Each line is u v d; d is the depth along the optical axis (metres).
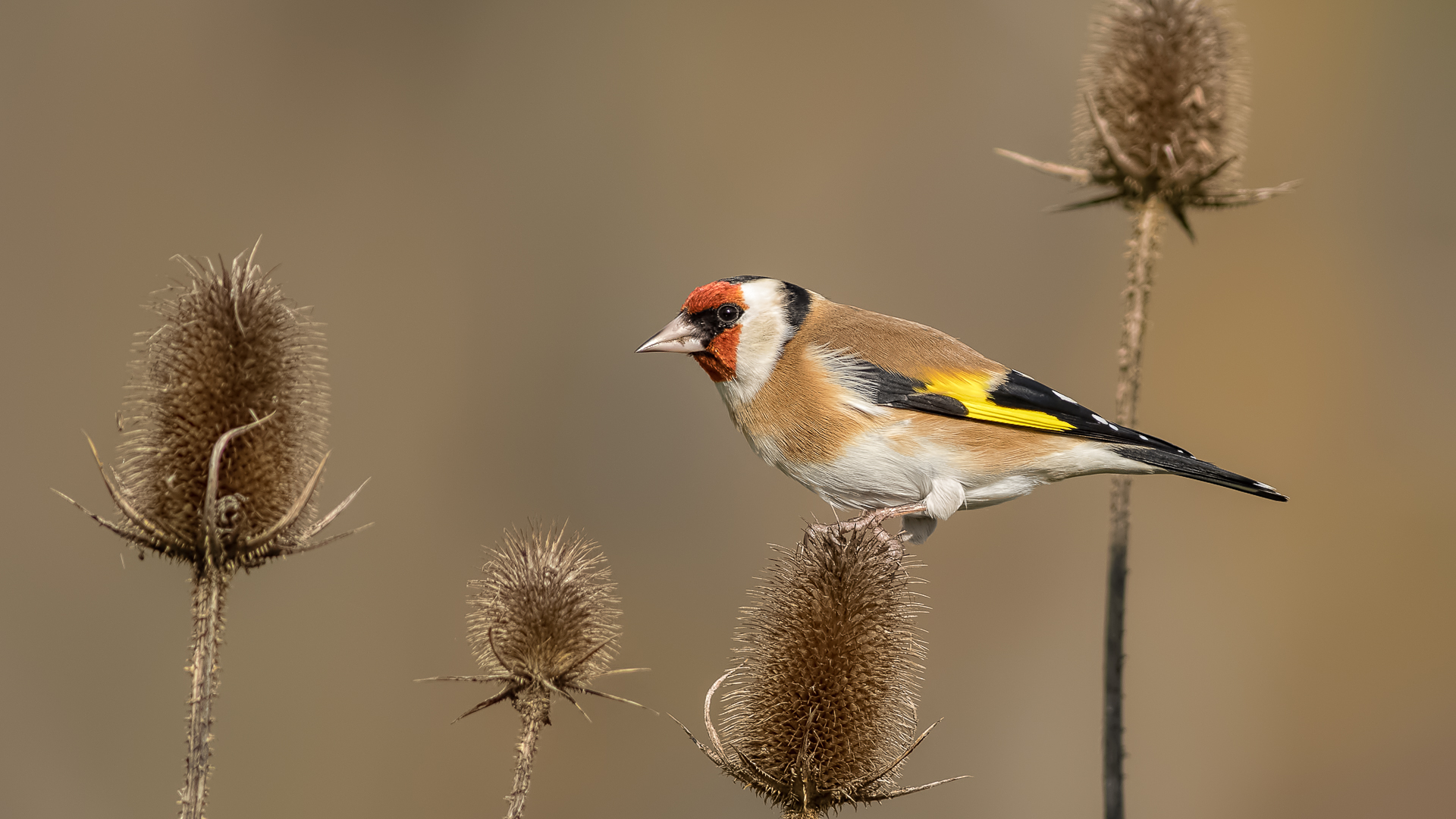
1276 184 15.80
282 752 11.99
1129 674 13.88
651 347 7.67
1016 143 16.17
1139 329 7.85
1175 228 15.65
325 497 14.14
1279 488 14.96
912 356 7.41
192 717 4.88
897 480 7.38
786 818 5.27
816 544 5.64
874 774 5.23
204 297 5.31
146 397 5.27
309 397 5.54
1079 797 13.21
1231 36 8.80
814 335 7.56
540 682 4.93
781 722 5.25
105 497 12.90
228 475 5.05
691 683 13.16
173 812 10.97
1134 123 8.04
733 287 7.63
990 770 13.22
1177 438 15.27
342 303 15.62
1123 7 8.64
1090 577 13.77
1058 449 7.23
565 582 5.12
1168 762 13.73
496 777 12.17
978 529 13.93
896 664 5.48
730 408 7.77
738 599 14.05
